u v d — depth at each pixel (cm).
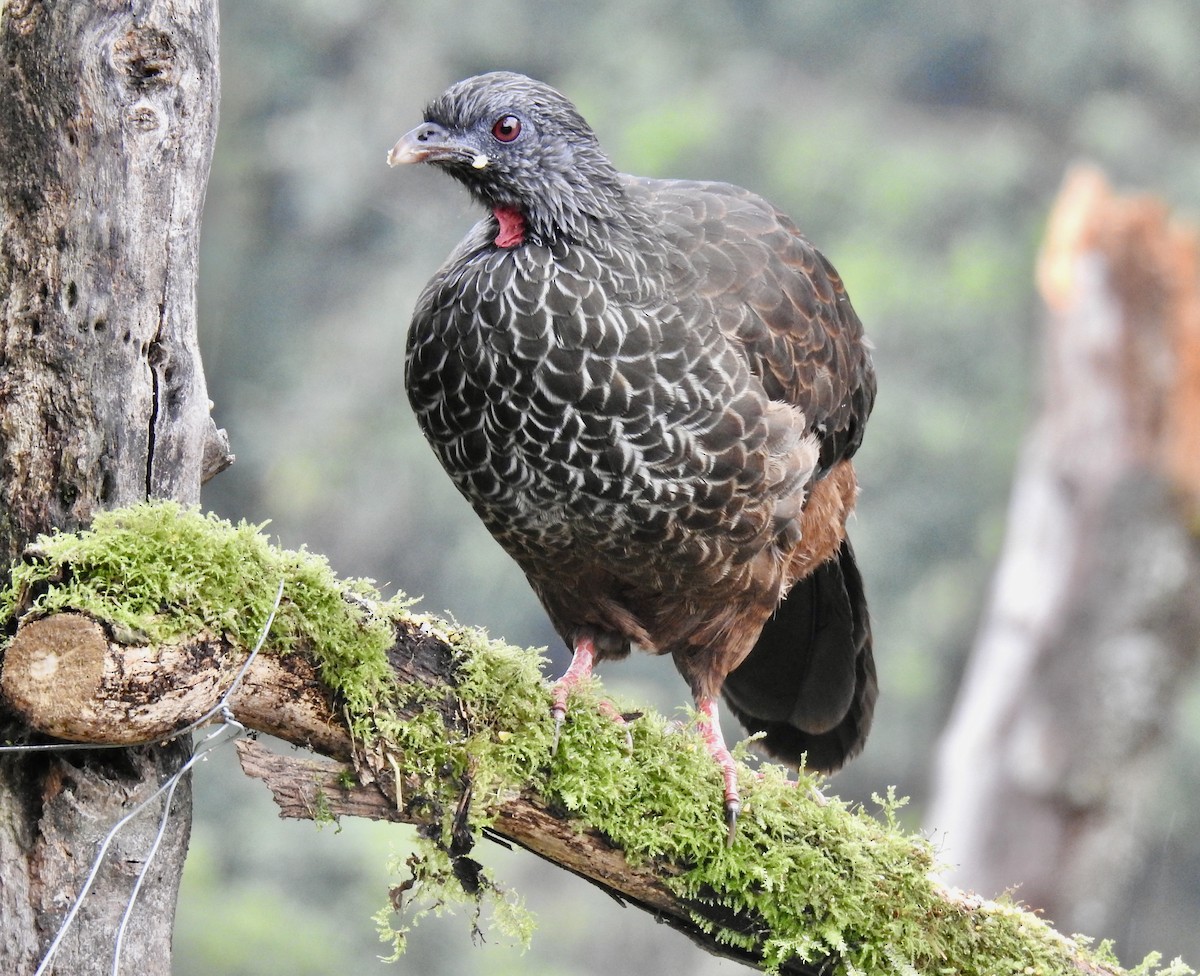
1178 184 3167
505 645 728
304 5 3116
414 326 844
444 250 3050
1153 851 2714
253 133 3122
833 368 911
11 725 627
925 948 732
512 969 2270
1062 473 1619
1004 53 3347
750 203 910
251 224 3102
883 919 732
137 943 655
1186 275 1596
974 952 741
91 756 639
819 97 3331
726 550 843
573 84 3244
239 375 3050
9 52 646
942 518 2830
